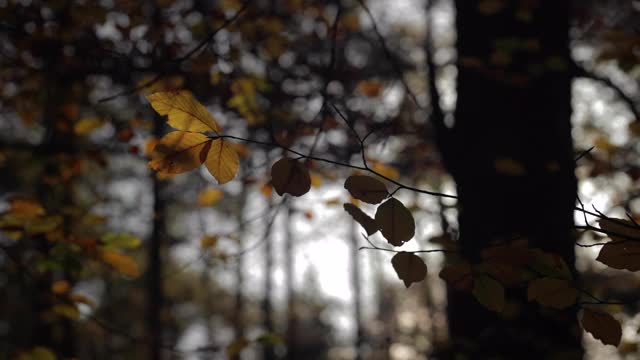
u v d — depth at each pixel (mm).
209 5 3699
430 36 5395
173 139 1180
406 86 3160
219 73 3283
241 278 17312
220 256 3398
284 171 1216
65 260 2453
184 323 19938
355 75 4621
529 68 2967
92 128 3621
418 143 5125
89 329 10016
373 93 4027
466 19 3203
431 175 6059
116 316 13969
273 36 3623
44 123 4055
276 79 3988
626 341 3164
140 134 3637
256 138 3779
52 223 2449
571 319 2768
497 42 2922
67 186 3789
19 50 3379
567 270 1400
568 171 2934
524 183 2871
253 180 3631
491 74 2936
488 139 2982
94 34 3457
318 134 2578
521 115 2963
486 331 2812
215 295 20734
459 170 3051
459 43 3248
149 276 8766
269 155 3434
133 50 3428
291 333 16969
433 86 3373
